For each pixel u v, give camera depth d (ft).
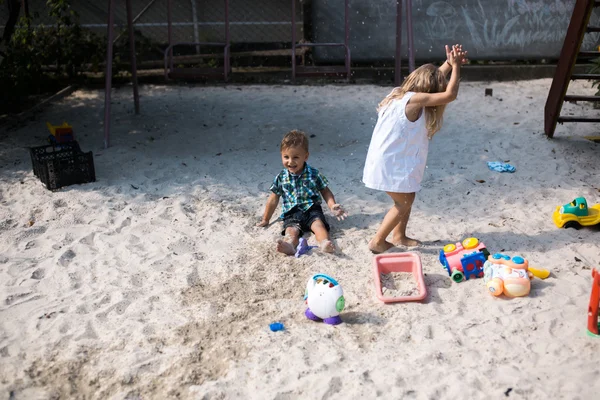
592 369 12.14
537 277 15.46
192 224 19.16
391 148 15.84
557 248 17.11
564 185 21.79
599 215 18.08
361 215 19.61
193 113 32.09
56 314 14.53
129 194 21.49
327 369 12.34
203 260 16.99
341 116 31.27
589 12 22.81
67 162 22.04
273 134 28.53
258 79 39.42
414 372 12.18
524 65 39.27
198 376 12.33
